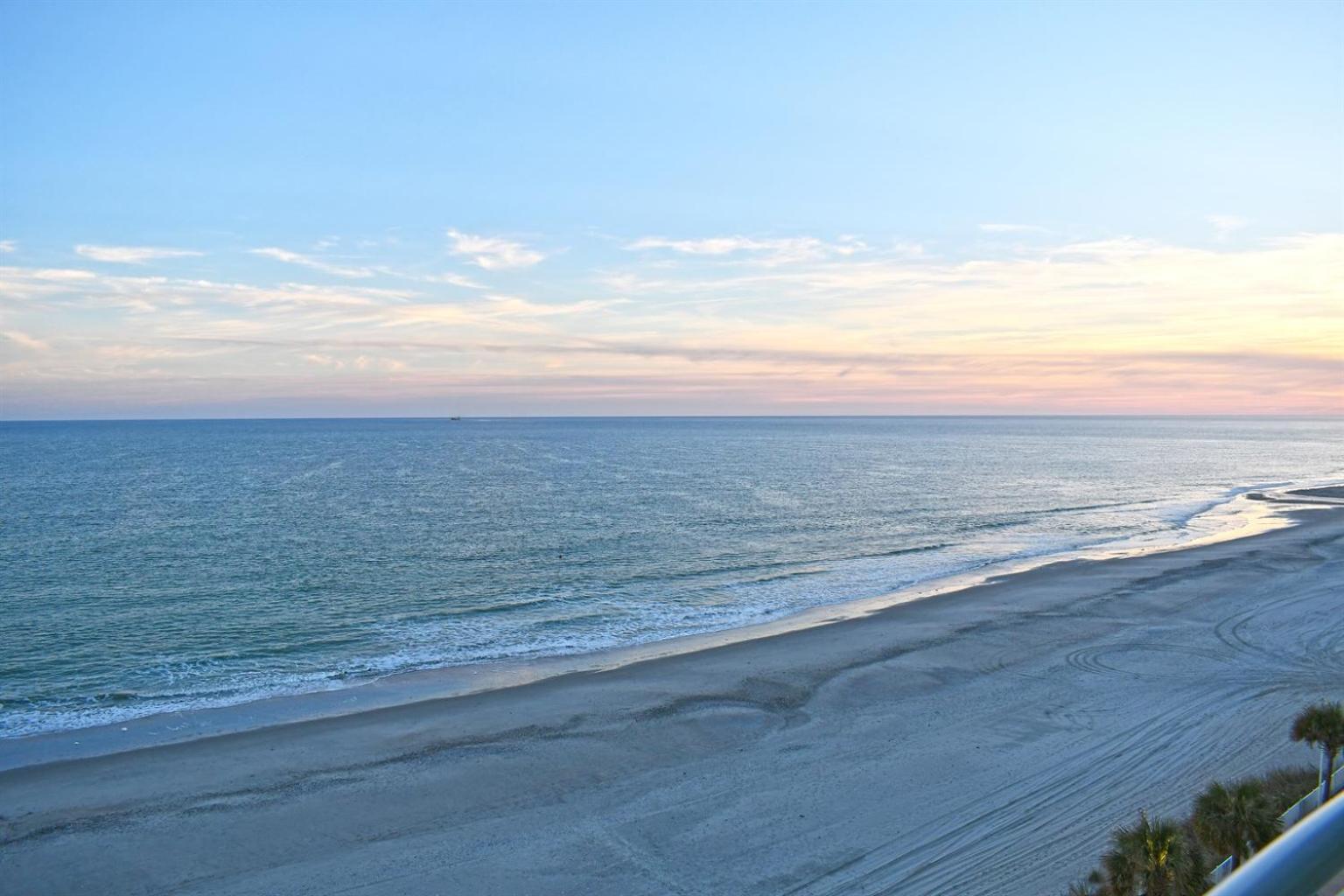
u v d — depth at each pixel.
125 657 32.88
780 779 22.80
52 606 40.34
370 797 21.75
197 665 32.09
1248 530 64.31
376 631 36.88
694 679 30.31
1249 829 15.88
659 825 20.53
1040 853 19.16
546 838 19.97
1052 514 73.94
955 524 67.69
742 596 43.75
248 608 40.34
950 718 26.83
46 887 17.92
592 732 25.80
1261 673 30.88
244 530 62.19
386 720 26.62
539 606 41.59
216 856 19.14
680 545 57.41
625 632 37.00
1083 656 32.78
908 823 20.52
